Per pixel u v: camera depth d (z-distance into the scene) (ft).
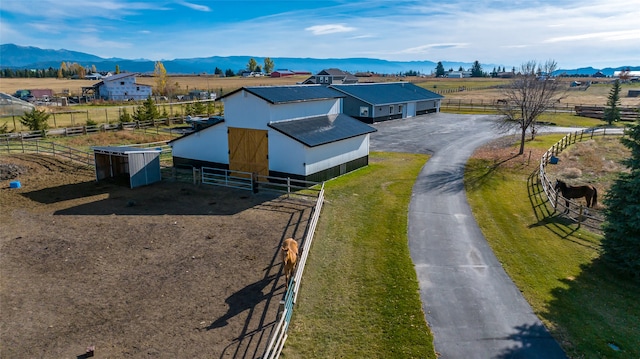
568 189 76.02
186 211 70.49
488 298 45.57
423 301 44.70
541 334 39.68
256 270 50.29
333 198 78.28
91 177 93.04
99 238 59.52
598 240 62.34
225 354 35.78
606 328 41.22
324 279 48.49
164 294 45.09
